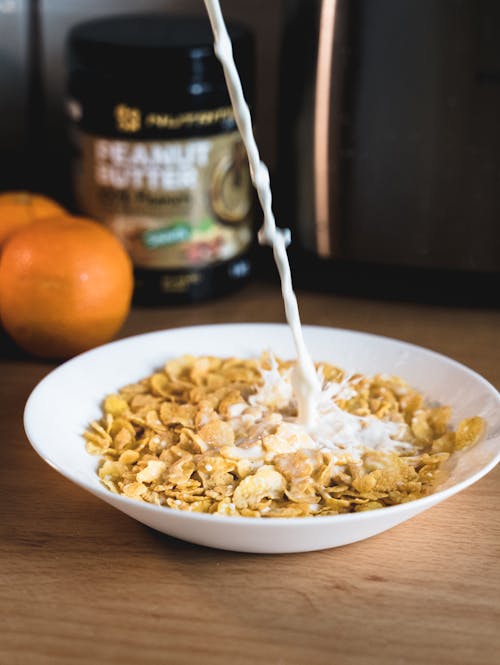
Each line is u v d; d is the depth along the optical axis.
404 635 0.43
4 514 0.51
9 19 0.81
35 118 0.84
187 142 0.68
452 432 0.52
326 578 0.47
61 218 0.67
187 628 0.44
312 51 0.66
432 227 0.68
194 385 0.58
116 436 0.53
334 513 0.47
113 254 0.64
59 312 0.63
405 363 0.58
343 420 0.52
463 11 0.62
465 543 0.49
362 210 0.69
